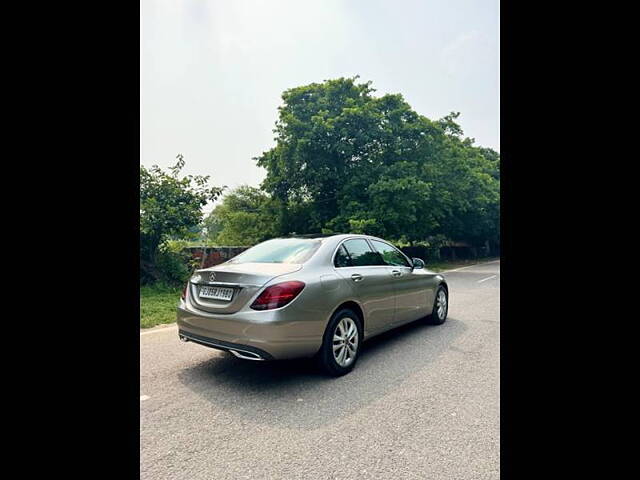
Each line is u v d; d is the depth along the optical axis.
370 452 2.25
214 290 3.40
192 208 9.83
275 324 3.05
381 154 17.14
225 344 3.19
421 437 2.42
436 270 19.17
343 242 4.08
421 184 15.38
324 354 3.42
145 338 4.95
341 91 17.80
